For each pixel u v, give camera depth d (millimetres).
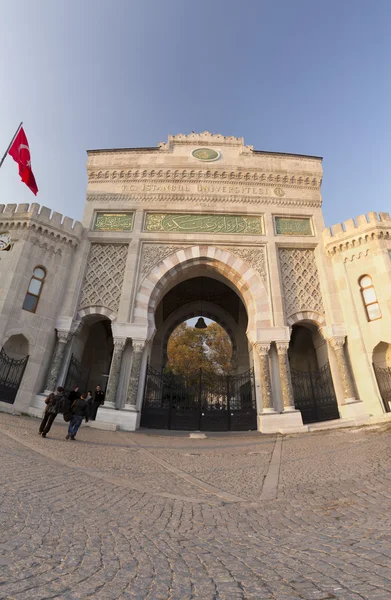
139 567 2594
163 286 19031
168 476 6672
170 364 40750
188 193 20812
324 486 5641
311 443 11164
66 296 17719
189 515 4227
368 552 2828
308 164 22281
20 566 2391
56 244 18188
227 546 3172
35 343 16094
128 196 20719
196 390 19031
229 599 2076
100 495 4781
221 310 27219
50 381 15844
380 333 16250
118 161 21750
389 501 4492
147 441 12172
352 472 6438
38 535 3047
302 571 2525
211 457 9289
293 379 18234
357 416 15195
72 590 2125
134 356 16578
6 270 16484
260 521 4023
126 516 3975
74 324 17328
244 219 20469
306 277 18984
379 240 17641
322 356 18688
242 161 22047
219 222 20250
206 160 22000
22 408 14750
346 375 16250
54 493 4527
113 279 18453
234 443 12266
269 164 22000
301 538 3371
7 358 15258
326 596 2076
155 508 4441
